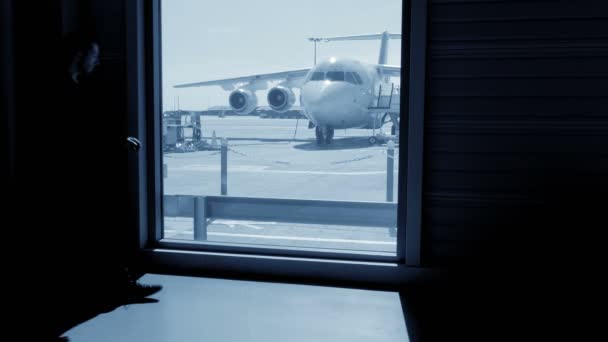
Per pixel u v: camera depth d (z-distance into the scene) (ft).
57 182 8.50
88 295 9.02
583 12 8.94
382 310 8.44
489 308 8.56
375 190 31.81
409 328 7.58
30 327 7.45
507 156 9.45
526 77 9.26
